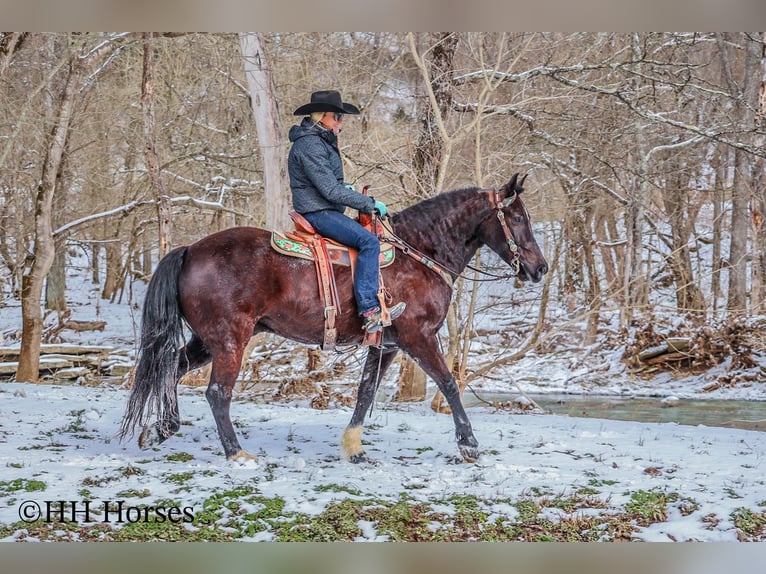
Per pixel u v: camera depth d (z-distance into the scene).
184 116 17.36
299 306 6.09
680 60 16.61
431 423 8.67
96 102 17.75
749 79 18.02
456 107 13.06
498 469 6.33
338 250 6.16
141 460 6.25
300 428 8.13
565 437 7.93
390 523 4.95
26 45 15.37
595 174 16.64
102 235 27.25
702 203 22.64
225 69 16.08
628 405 15.62
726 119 15.66
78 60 13.95
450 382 6.50
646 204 18.38
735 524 5.19
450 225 6.61
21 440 6.90
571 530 5.05
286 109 15.23
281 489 5.46
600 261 28.31
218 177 17.73
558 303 22.84
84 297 29.56
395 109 15.72
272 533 4.76
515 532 4.98
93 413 8.22
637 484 5.97
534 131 13.74
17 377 13.95
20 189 19.88
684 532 5.09
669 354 18.83
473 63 13.93
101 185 20.08
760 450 7.38
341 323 6.20
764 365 17.77
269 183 12.42
